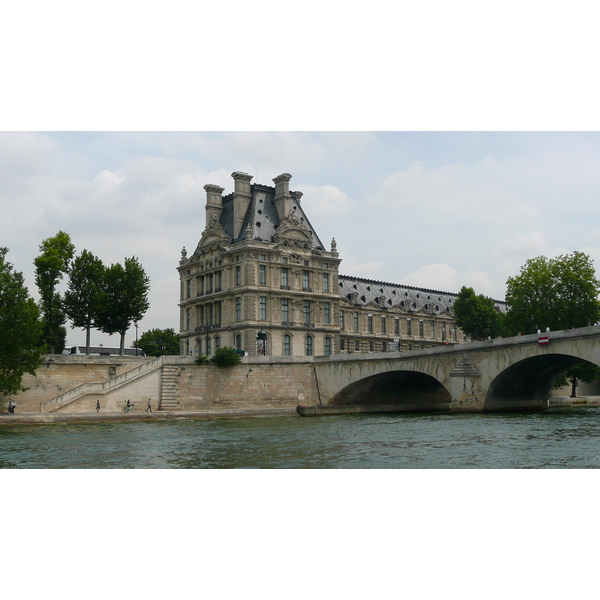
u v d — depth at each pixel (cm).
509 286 11306
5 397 8475
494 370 8238
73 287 10331
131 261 10769
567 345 7481
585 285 10475
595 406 11638
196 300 13038
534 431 6022
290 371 9956
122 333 10738
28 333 7831
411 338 16175
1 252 8094
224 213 13238
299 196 13300
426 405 11094
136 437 6103
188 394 9156
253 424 7644
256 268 11919
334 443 5534
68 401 8256
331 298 12962
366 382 9825
